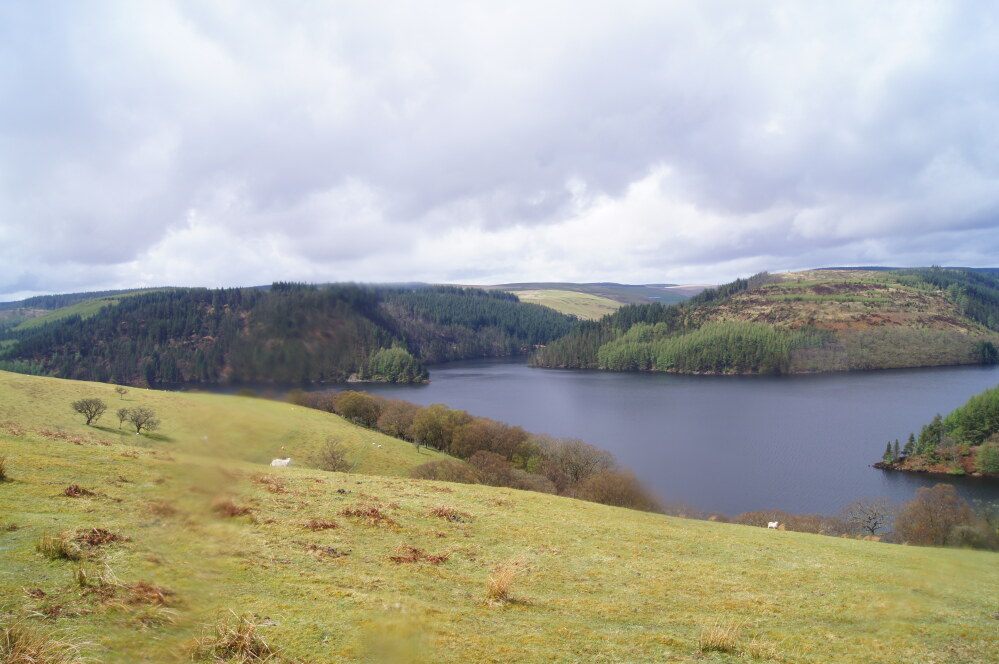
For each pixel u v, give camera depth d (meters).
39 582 6.80
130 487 13.07
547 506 21.80
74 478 13.30
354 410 70.88
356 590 9.23
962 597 12.95
